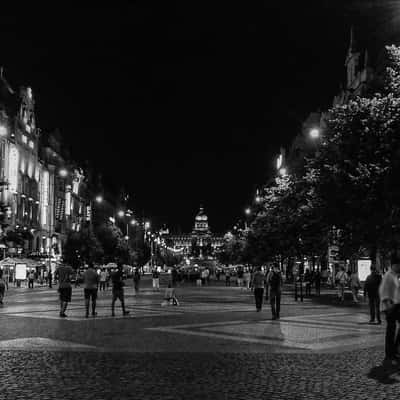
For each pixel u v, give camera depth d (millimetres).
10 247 70312
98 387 10367
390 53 35375
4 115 84000
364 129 35250
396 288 13562
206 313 27250
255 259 79812
